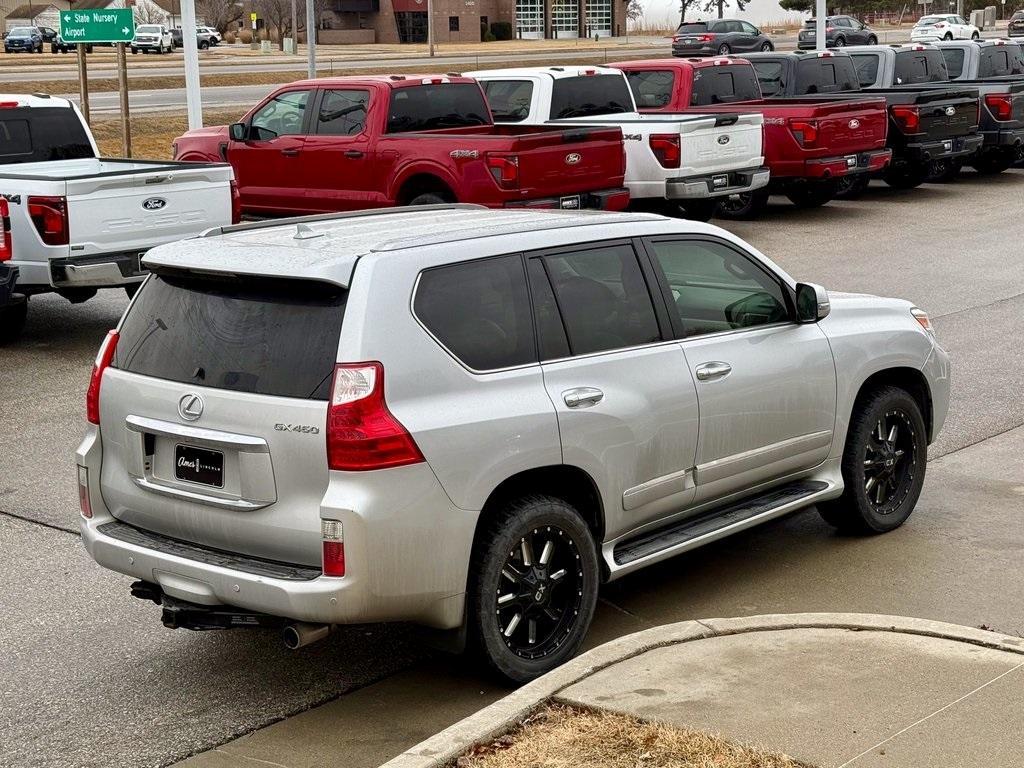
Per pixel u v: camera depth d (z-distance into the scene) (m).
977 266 15.08
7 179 11.04
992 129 22.31
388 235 5.14
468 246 5.05
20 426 9.30
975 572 6.21
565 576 5.17
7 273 10.79
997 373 10.34
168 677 5.29
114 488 5.20
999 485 7.61
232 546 4.84
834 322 6.50
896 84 23.31
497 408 4.88
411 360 4.69
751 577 6.23
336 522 4.50
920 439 6.86
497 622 4.93
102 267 11.01
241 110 36.16
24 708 5.02
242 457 4.71
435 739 4.29
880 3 113.44
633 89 19.56
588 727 4.36
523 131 15.41
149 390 4.98
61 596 6.22
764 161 18.48
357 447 4.50
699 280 5.93
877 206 20.44
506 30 110.69
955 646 4.96
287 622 4.74
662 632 5.08
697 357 5.73
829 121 18.22
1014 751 4.09
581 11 112.44
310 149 15.22
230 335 4.87
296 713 4.93
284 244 5.02
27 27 78.19
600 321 5.42
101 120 31.72
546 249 5.31
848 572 6.25
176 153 17.33
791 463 6.24
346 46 100.94
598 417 5.21
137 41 77.00
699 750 4.14
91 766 4.53
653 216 5.91
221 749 4.64
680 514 5.81
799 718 4.35
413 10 107.25
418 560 4.64
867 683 4.62
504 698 4.57
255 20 92.44
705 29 66.62
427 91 15.11
